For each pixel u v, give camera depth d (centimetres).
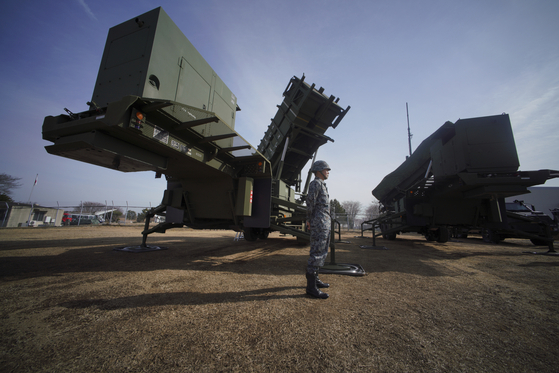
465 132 545
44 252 495
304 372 126
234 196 492
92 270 346
